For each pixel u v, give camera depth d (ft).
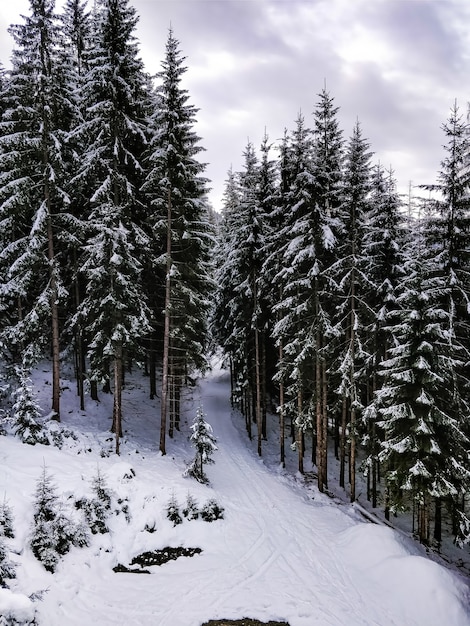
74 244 60.85
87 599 33.30
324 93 56.54
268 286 76.33
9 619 27.02
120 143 59.21
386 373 47.32
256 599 34.94
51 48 56.54
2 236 62.13
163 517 44.62
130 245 55.72
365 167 57.00
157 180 60.23
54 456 47.73
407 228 60.95
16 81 56.65
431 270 51.06
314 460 76.43
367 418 56.75
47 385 75.77
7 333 57.00
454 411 47.98
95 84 55.16
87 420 67.51
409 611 34.42
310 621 32.65
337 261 59.11
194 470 54.75
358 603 35.12
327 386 69.62
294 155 63.62
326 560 41.50
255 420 97.55
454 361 44.14
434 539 54.54
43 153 56.90
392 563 39.42
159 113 56.03
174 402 75.77
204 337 87.45
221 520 47.34
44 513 36.65
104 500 42.63
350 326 60.85
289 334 69.21
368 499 64.18
